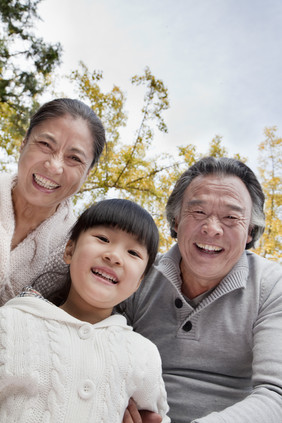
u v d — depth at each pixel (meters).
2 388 1.14
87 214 1.57
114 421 1.20
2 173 1.96
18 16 5.19
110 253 1.40
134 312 2.00
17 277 1.78
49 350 1.21
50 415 1.11
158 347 1.84
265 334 1.55
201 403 1.66
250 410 1.25
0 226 1.72
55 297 1.74
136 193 5.39
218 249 1.73
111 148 5.34
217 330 1.73
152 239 1.58
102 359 1.25
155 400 1.37
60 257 1.81
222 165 1.82
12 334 1.21
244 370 1.72
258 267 1.87
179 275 1.90
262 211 1.91
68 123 1.73
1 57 5.16
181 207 1.89
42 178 1.74
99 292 1.38
